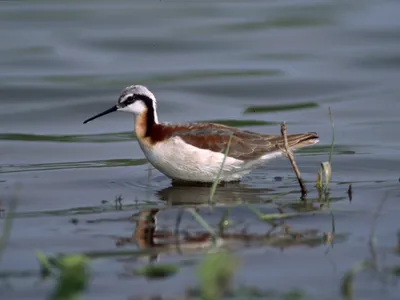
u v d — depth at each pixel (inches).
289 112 887.1
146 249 485.4
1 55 1080.8
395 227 521.7
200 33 1184.2
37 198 600.4
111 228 526.0
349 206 568.4
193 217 546.9
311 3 1325.0
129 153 751.1
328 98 935.0
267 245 490.3
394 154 721.6
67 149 764.6
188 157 620.7
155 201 589.6
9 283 435.2
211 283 411.8
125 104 645.3
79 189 627.5
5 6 1304.1
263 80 999.6
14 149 764.0
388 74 1016.2
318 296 417.4
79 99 939.3
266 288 425.1
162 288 427.2
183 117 875.4
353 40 1146.7
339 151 738.2
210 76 1018.7
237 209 564.1
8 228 504.1
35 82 990.4
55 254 476.7
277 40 1154.0
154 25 1218.6
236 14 1277.1
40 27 1196.5
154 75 1018.7
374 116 858.1
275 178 653.9
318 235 507.5
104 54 1100.5
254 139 633.6
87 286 427.5
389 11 1263.5
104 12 1286.9
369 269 451.8
